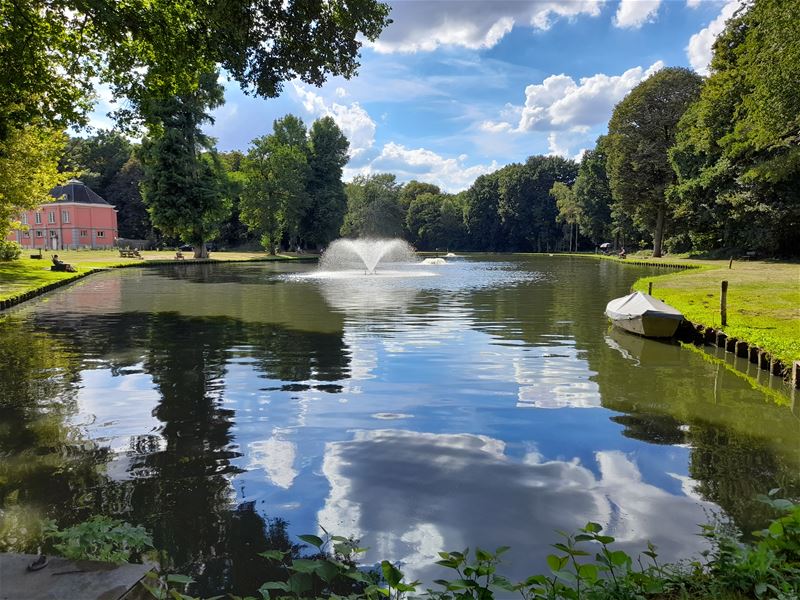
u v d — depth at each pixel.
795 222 36.38
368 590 2.37
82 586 2.28
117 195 78.06
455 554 2.53
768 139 19.95
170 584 3.31
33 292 20.12
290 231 62.56
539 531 4.02
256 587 3.33
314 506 4.40
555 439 6.00
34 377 8.62
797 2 16.38
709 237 44.56
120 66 13.34
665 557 3.65
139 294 21.72
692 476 5.05
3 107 12.49
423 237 98.50
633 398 7.61
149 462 5.30
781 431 6.32
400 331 13.02
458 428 6.33
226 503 4.46
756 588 2.30
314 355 10.29
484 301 19.25
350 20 11.44
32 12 11.54
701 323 12.22
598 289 23.86
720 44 33.41
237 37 10.85
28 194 20.53
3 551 3.72
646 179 47.88
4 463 5.28
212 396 7.56
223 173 47.38
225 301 19.28
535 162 91.19
